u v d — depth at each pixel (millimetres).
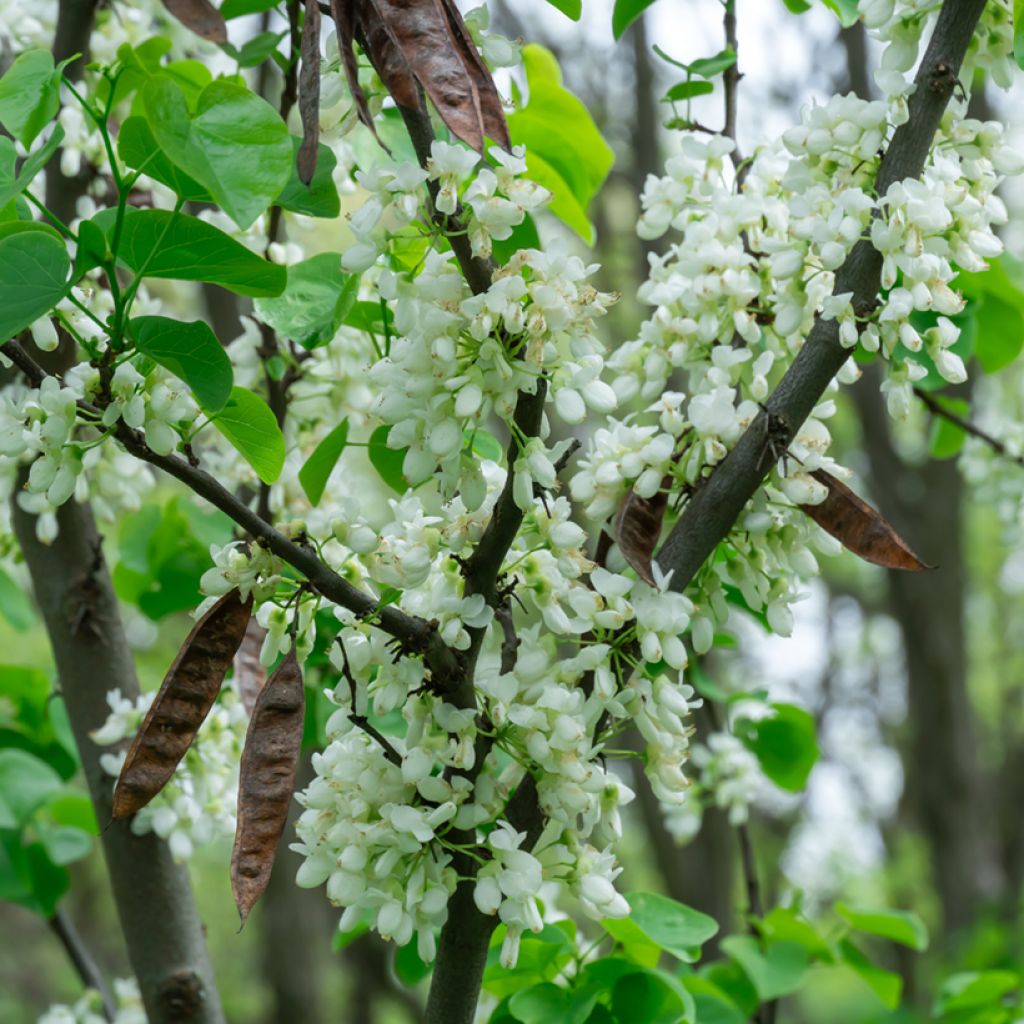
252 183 1126
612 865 1193
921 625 5023
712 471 1219
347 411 1473
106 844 1458
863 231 1219
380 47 1146
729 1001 1428
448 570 1180
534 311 1132
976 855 4945
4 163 1158
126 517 1637
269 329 1450
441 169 1138
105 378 1144
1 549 1576
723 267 1249
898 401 1239
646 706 1188
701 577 1232
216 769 1395
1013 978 1635
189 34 1643
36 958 7453
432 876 1168
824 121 1222
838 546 1226
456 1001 1205
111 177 1499
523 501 1151
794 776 1645
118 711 1427
